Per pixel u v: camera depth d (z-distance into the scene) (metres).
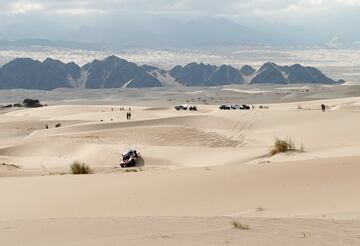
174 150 87.19
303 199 26.11
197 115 134.12
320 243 14.48
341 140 86.12
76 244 14.80
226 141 103.69
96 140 106.69
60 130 128.25
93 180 36.94
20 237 16.66
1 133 146.12
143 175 37.09
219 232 16.38
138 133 111.44
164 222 19.25
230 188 29.77
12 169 70.44
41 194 32.81
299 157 55.66
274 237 15.35
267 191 28.42
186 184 31.80
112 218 20.89
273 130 108.62
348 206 23.70
